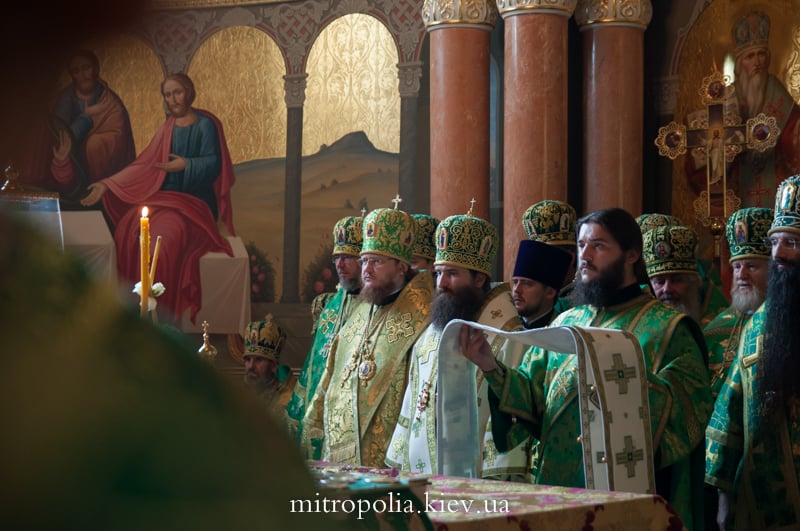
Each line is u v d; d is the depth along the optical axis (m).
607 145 8.92
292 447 0.46
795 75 9.04
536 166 8.41
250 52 11.05
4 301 0.42
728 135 8.78
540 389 3.62
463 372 3.35
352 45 10.74
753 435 3.54
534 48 8.44
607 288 3.60
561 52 8.51
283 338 6.96
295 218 10.84
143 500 0.41
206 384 0.45
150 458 0.42
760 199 9.03
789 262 3.51
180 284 10.97
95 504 0.40
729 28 9.34
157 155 11.16
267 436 0.45
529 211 5.18
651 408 3.19
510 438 3.55
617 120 8.91
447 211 8.86
